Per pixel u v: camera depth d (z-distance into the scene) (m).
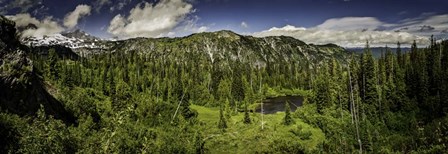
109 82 132.00
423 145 73.00
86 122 49.47
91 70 155.75
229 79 198.25
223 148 86.06
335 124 99.06
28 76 42.91
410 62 127.75
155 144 61.50
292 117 107.94
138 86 150.62
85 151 17.02
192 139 81.56
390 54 133.00
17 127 20.59
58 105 54.41
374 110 104.75
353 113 105.81
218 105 148.00
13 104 38.28
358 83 121.31
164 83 151.75
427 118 95.75
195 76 197.62
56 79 103.88
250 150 84.62
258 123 103.94
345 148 82.81
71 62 167.88
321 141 89.69
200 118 114.81
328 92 116.69
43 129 17.05
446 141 63.88
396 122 97.25
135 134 59.38
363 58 123.88
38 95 46.72
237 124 104.31
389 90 110.69
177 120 96.06
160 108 98.56
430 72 116.25
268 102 163.50
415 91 108.25
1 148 19.08
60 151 16.48
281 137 89.75
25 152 16.31
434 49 126.62
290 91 195.38
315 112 111.62
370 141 83.81
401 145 80.25
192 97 154.50
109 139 17.67
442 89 100.44
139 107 93.25
